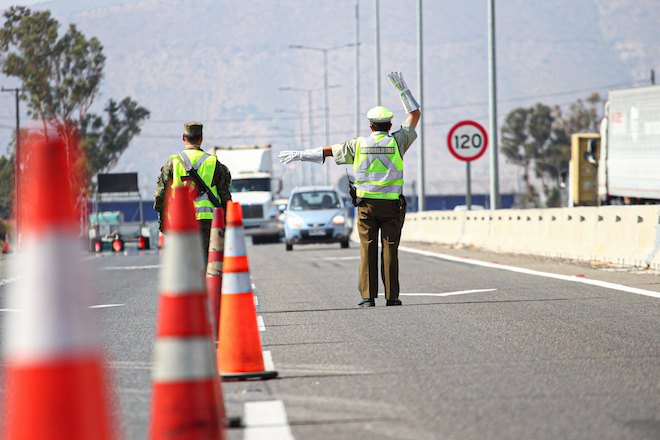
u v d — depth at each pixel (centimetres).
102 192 12312
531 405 1809
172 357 1256
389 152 3572
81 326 966
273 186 13488
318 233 9425
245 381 2138
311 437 1603
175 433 1242
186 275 1274
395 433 1616
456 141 8031
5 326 3428
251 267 6450
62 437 952
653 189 9025
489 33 8988
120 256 9875
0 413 1855
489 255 6925
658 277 4494
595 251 5759
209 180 3044
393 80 3609
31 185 970
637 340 2614
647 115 9119
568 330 2830
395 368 2252
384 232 3612
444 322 3080
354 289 4462
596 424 1644
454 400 1872
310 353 2516
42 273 958
